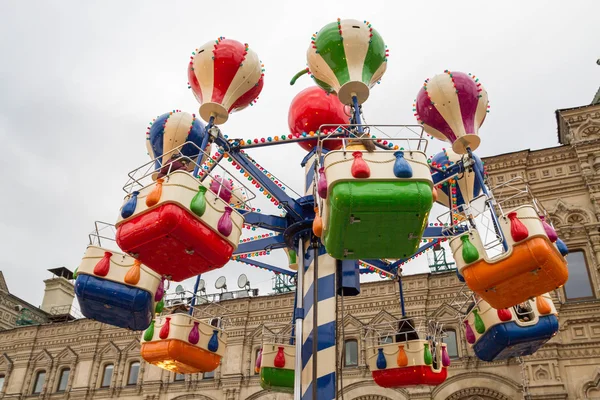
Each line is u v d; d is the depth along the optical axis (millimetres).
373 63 9805
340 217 7172
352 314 23922
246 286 29812
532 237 7785
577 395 17094
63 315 34594
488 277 8016
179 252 7719
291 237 10484
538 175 21234
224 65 9734
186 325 10445
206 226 7605
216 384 24781
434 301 22844
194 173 8430
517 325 9852
